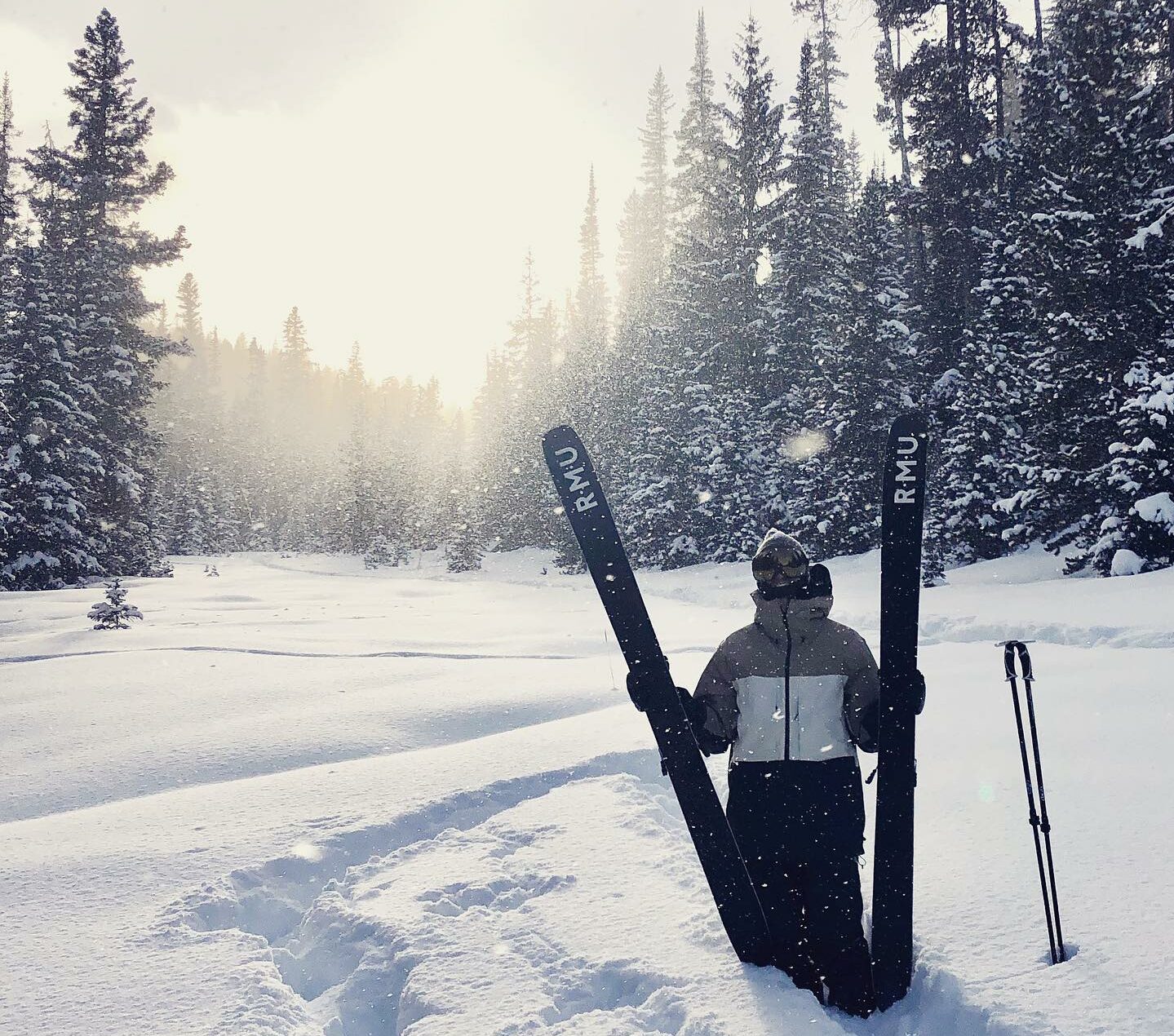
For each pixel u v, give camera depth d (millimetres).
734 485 32875
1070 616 11328
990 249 23641
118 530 35875
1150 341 18203
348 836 4094
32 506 29328
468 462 86500
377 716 7246
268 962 2900
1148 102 18766
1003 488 22500
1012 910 2938
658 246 59906
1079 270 18875
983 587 17641
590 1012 2580
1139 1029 2148
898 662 2721
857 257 26875
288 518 92062
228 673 9703
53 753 6258
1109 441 18406
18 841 4156
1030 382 21109
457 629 16109
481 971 2770
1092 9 19859
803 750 2793
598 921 3133
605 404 45312
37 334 30547
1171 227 17484
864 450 26703
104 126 37406
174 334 129375
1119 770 4391
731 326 34719
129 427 36344
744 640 2945
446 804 4562
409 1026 2520
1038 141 21094
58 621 18500
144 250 37906
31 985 2715
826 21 39062
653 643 2904
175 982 2721
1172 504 16125
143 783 5590
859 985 2572
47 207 36719
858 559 25250
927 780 4586
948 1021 2412
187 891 3465
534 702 7758
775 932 2711
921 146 26859
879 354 26406
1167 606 11141
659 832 4055
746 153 36531
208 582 35125
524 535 57000
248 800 4703
